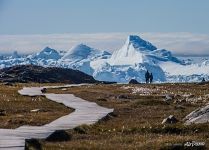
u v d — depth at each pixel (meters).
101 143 46.22
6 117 69.44
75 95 124.44
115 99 112.12
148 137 50.00
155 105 93.94
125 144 45.69
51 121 64.06
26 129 51.94
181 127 54.38
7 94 122.06
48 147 42.62
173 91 153.00
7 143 40.91
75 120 63.34
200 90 163.88
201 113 59.75
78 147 43.25
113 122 64.81
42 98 110.06
